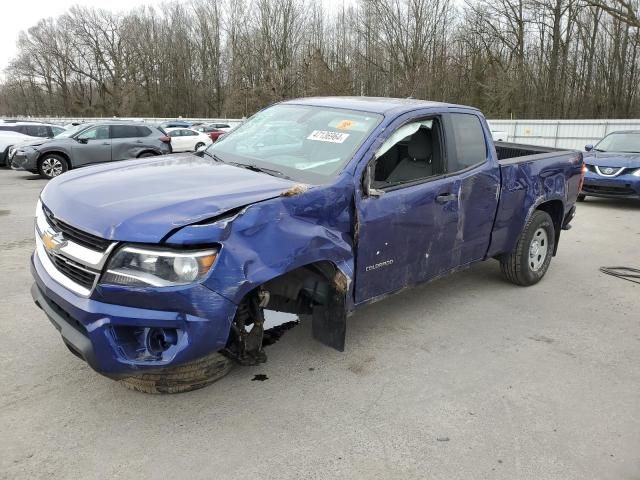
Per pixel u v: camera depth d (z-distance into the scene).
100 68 73.69
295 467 2.70
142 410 3.13
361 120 3.97
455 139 4.45
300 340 4.14
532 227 5.40
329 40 52.19
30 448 2.76
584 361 4.02
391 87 42.97
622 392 3.58
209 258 2.65
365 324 4.54
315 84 37.84
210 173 3.46
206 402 3.24
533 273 5.64
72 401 3.19
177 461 2.71
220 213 2.73
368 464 2.74
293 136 4.05
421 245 4.07
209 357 3.09
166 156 4.19
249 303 3.04
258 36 55.00
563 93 39.66
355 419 3.13
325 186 3.29
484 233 4.81
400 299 5.19
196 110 68.50
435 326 4.55
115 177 3.35
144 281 2.57
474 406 3.33
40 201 3.37
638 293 5.65
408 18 44.56
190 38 67.56
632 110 38.25
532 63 40.56
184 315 2.63
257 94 48.78
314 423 3.08
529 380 3.69
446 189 4.20
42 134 19.23
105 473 2.60
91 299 2.65
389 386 3.53
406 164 4.11
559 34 38.72
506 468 2.76
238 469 2.67
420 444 2.93
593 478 2.71
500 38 41.16
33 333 4.09
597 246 7.79
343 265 3.31
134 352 2.71
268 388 3.43
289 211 3.01
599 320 4.85
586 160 11.18
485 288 5.62
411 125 4.09
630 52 37.56
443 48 42.53
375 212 3.58
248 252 2.78
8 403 3.14
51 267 2.99
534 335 4.46
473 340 4.30
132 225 2.62
